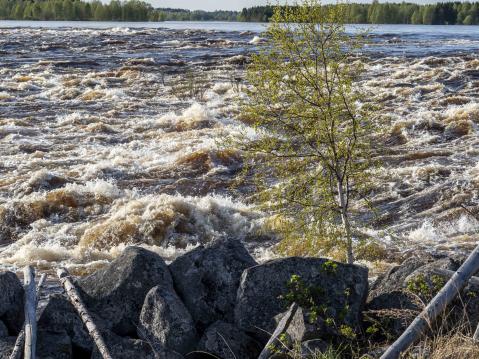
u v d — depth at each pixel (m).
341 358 5.92
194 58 48.09
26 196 16.84
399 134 22.11
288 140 9.13
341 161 9.27
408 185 16.83
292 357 5.67
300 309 6.05
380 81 34.28
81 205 16.02
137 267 6.60
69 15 192.12
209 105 28.77
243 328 6.27
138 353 5.94
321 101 8.85
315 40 8.84
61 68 42.06
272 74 8.91
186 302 6.66
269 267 6.46
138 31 84.06
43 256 13.07
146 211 14.68
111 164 19.42
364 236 10.47
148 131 23.91
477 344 5.61
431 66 40.38
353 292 6.34
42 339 6.14
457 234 14.27
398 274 6.76
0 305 6.47
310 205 9.29
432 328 5.88
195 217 14.87
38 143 22.31
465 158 19.45
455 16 173.38
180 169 18.97
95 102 30.17
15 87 34.06
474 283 6.26
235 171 18.88
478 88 32.22
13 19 198.38
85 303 6.59
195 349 6.15
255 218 15.17
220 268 6.72
